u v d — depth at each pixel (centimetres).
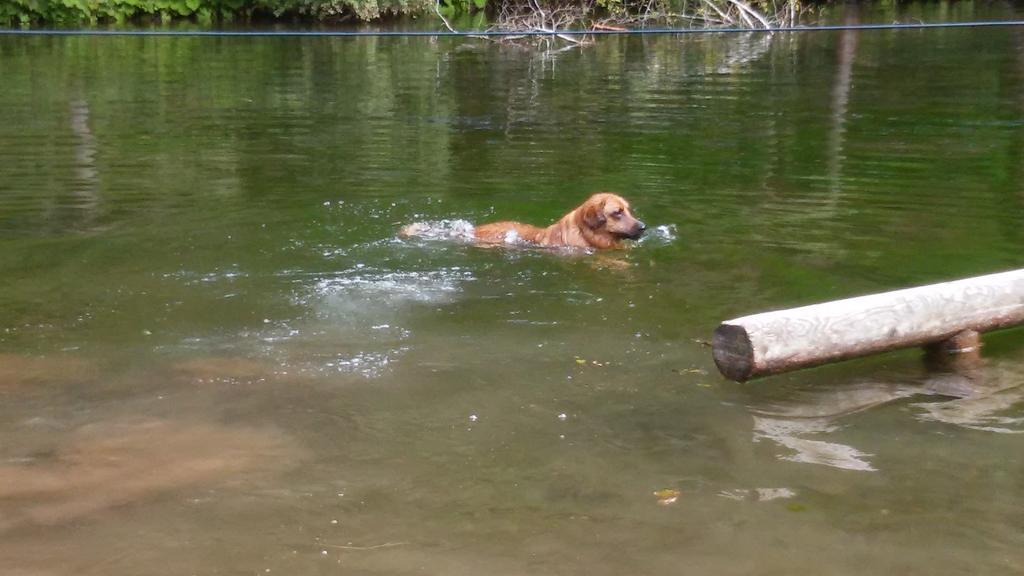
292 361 638
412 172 919
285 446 581
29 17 1977
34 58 1461
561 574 486
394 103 1168
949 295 634
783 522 533
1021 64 1364
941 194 848
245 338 659
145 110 1112
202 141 1003
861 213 815
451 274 731
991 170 902
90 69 1364
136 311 684
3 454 577
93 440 585
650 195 861
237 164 934
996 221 794
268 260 748
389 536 524
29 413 601
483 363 636
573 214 786
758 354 607
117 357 642
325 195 863
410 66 1468
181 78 1304
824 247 758
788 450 577
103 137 1008
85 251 755
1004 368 632
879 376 627
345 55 1602
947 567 491
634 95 1204
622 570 489
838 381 623
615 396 610
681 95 1198
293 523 537
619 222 775
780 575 484
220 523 538
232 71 1380
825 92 1197
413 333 663
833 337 616
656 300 695
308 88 1245
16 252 752
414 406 604
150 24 2044
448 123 1077
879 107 1120
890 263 732
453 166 934
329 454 576
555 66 1476
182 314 681
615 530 526
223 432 589
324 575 488
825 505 549
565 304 692
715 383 621
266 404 607
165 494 557
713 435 586
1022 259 733
